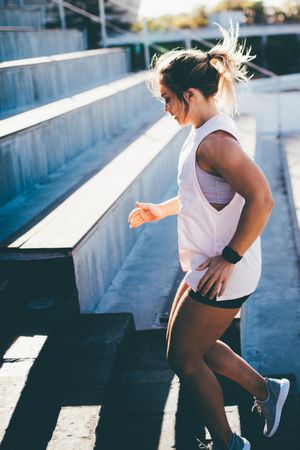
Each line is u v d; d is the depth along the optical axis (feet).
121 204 12.21
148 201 14.83
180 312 6.22
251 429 7.69
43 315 8.49
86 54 22.47
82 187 12.66
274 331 11.66
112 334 8.75
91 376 7.73
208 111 6.07
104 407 7.23
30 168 13.16
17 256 9.16
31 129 13.16
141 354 8.83
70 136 15.79
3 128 12.76
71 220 10.42
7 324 8.27
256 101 30.19
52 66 18.72
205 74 5.97
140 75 26.35
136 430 7.18
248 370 6.91
